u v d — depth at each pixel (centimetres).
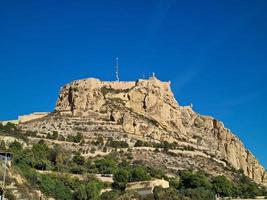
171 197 15950
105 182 17812
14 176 14575
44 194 15025
